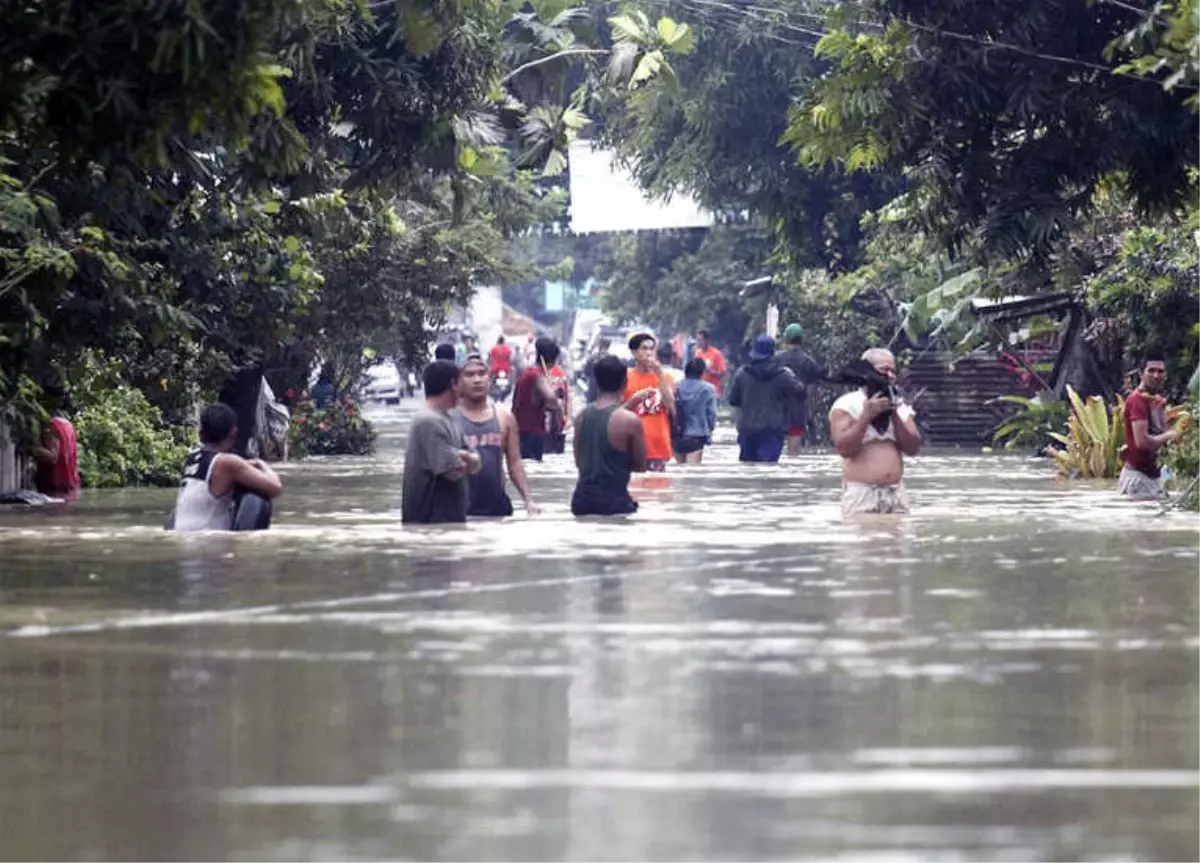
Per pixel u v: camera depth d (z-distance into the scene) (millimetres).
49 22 31891
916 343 101250
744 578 30234
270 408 80438
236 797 15484
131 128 32812
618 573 30969
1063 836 14156
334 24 51344
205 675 20984
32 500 51938
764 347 77500
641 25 59750
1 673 21141
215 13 31703
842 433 43562
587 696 19609
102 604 27047
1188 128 57219
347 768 16453
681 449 76688
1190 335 67375
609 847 13914
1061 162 57938
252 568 31969
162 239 57219
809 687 20094
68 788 15828
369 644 23125
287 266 61188
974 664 21516
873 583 29484
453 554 34406
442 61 55531
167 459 63188
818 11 100812
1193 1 44781
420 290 90125
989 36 56562
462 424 43312
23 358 50625
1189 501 47156
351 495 54719
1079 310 85500
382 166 57344
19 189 47781
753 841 14039
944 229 59750
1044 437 83562
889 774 16141
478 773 16234
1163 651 22500
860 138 57781
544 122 60094
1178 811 14906
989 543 36469
